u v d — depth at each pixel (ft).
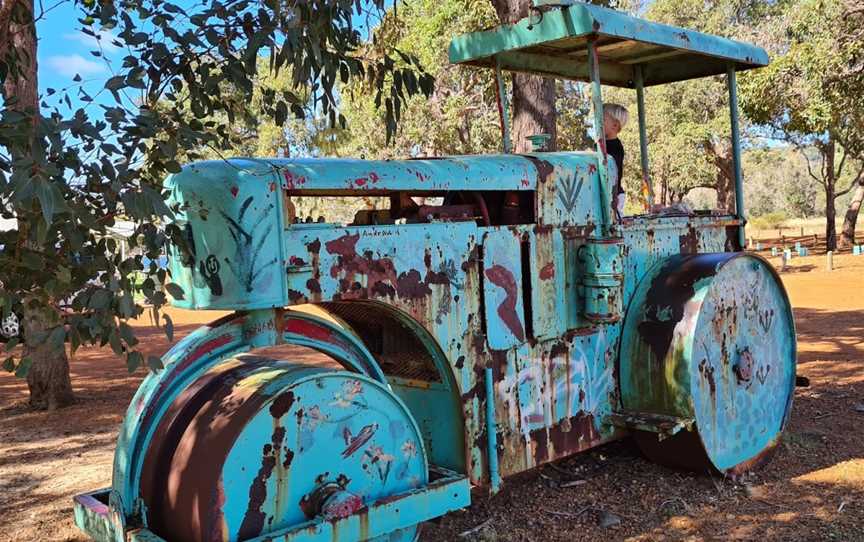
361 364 10.72
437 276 11.19
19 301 8.04
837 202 246.47
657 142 99.35
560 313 13.19
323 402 9.44
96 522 10.00
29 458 19.24
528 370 12.66
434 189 11.30
